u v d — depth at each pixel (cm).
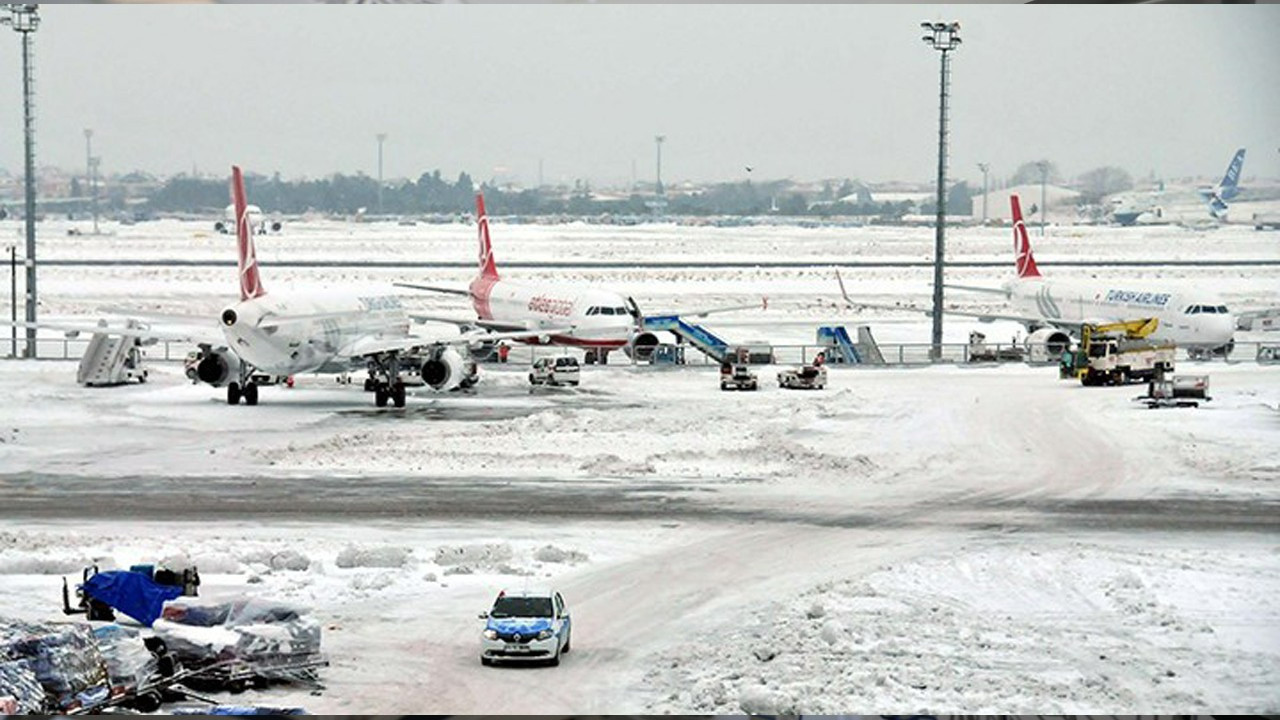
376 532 10094
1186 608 8175
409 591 8444
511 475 12531
